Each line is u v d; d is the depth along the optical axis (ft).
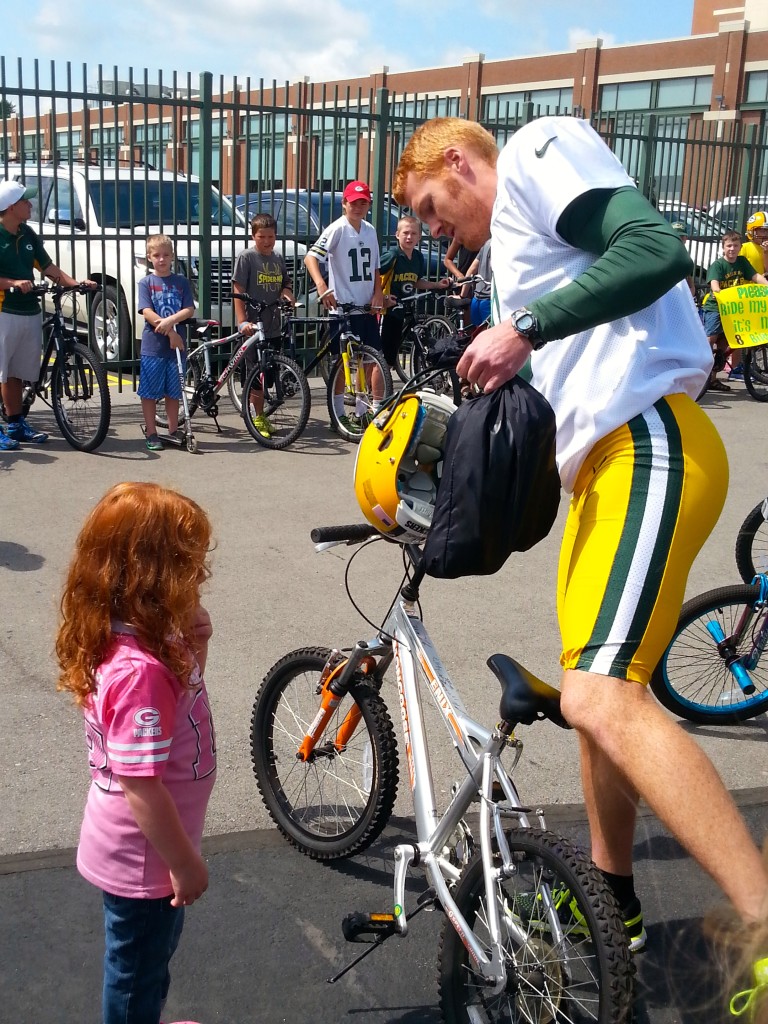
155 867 6.87
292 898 10.01
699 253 45.34
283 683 11.04
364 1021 8.48
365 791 10.43
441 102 47.70
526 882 7.32
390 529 8.84
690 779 6.32
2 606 16.38
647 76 114.52
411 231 32.78
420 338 33.65
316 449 27.30
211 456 26.14
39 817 11.02
